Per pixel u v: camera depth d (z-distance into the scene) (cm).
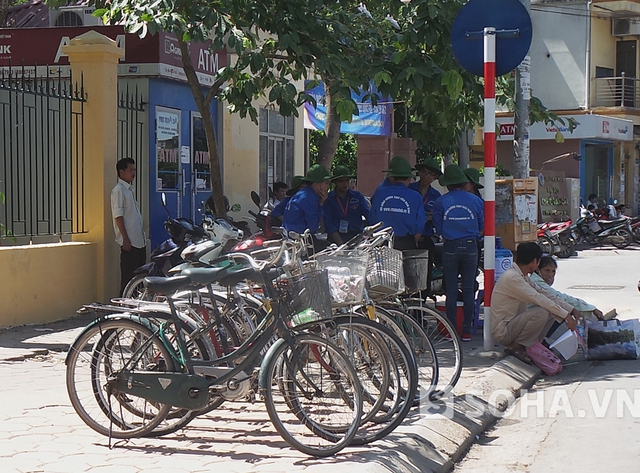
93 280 1071
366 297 575
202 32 959
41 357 812
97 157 1072
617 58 3209
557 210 2719
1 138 1178
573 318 808
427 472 520
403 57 958
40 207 1153
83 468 493
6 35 1247
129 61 1232
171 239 1005
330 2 987
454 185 915
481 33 834
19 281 959
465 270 914
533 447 585
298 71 1114
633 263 1973
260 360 543
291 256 561
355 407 529
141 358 543
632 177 3472
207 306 569
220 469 493
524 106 1136
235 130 1481
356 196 1009
